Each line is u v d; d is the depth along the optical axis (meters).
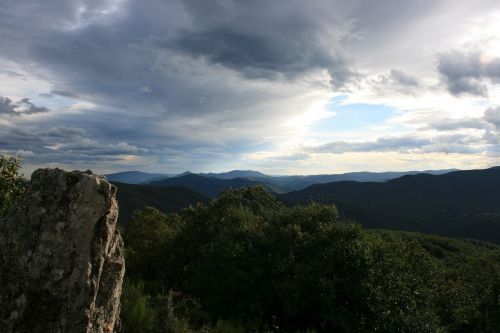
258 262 20.62
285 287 18.41
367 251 19.80
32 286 7.34
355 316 17.95
